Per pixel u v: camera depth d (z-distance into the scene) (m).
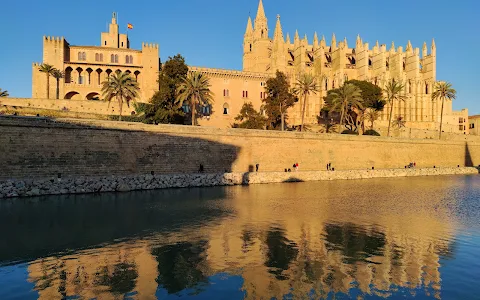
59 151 42.00
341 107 85.69
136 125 47.41
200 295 14.61
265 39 136.12
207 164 53.06
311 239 22.73
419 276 16.61
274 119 88.06
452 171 76.50
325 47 130.75
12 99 65.62
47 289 15.24
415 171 70.81
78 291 15.05
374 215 30.25
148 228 25.47
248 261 18.61
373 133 88.06
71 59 83.56
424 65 132.75
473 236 23.58
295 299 14.23
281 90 85.69
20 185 38.53
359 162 69.12
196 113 92.94
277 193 43.03
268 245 21.41
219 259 18.95
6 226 25.73
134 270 17.42
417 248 20.88
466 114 130.12
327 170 63.56
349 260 18.75
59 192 40.09
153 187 45.97
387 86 101.62
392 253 19.97
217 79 97.75
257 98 101.38
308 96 110.06
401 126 109.38
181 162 50.78
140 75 86.62
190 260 18.78
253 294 14.66
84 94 82.75
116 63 85.50
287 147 61.03
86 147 43.75
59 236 23.31
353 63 134.75
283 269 17.45
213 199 38.00
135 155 47.19
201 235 23.62
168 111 71.38
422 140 78.12
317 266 17.89
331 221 27.88
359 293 14.79
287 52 127.31
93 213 30.31
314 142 63.97
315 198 39.28
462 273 16.98
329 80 112.94
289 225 26.45
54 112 60.12
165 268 17.64
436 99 123.50
